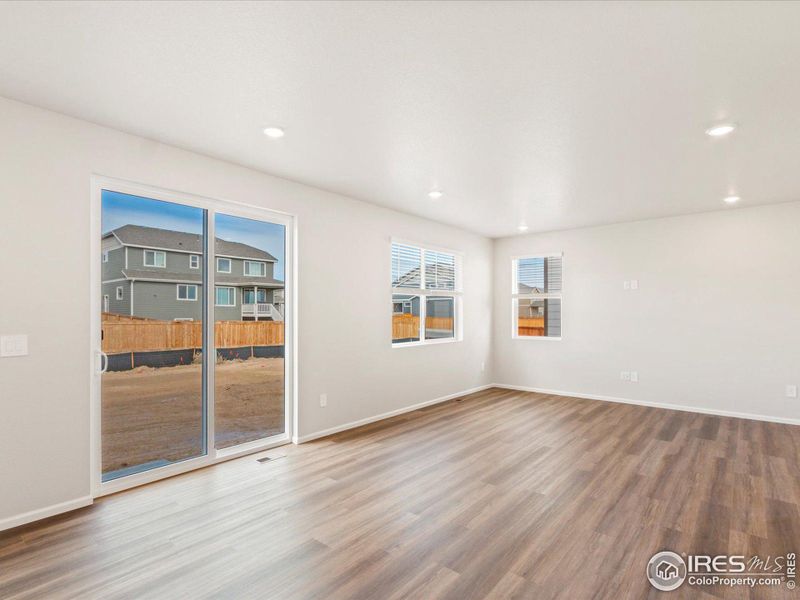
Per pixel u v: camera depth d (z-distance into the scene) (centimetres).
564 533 243
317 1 165
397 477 323
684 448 391
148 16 175
